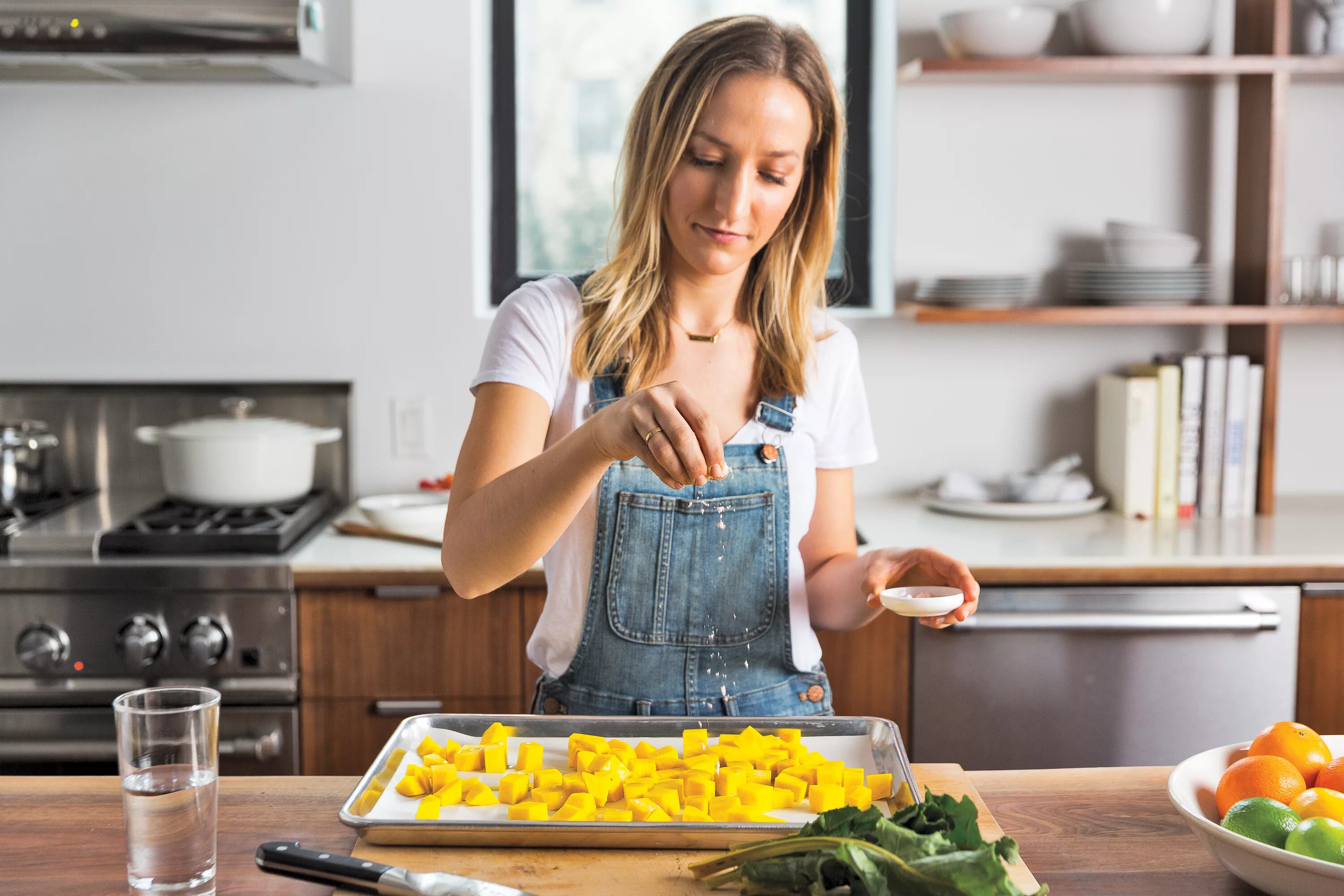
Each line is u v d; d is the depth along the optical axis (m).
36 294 2.59
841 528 1.55
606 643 1.41
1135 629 2.08
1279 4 2.36
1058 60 2.37
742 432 1.45
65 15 2.05
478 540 1.16
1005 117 2.62
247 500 2.36
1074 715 2.13
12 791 1.11
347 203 2.59
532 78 2.77
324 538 2.30
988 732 2.13
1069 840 1.01
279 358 2.63
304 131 2.57
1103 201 2.65
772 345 1.46
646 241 1.37
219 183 2.58
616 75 2.78
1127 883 0.93
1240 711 2.14
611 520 1.39
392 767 1.08
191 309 2.61
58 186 2.57
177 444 2.33
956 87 2.61
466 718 1.16
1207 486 2.47
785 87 1.30
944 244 2.65
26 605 2.08
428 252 2.61
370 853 0.95
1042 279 2.67
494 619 2.10
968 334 2.68
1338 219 2.65
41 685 2.09
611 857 0.94
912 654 2.12
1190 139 2.63
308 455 2.44
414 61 2.56
